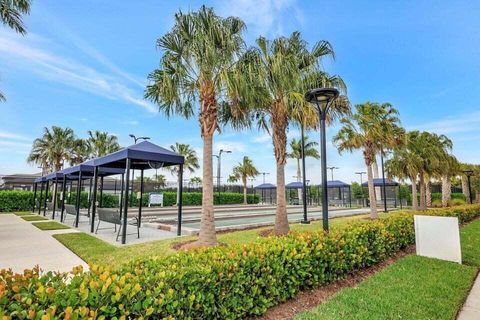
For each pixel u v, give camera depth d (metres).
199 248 3.72
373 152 14.52
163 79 6.40
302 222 11.96
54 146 25.98
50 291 1.92
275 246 3.83
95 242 7.68
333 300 3.84
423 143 19.05
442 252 6.31
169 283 2.46
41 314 1.74
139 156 8.29
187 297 2.53
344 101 9.54
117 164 10.79
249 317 3.21
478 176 29.34
